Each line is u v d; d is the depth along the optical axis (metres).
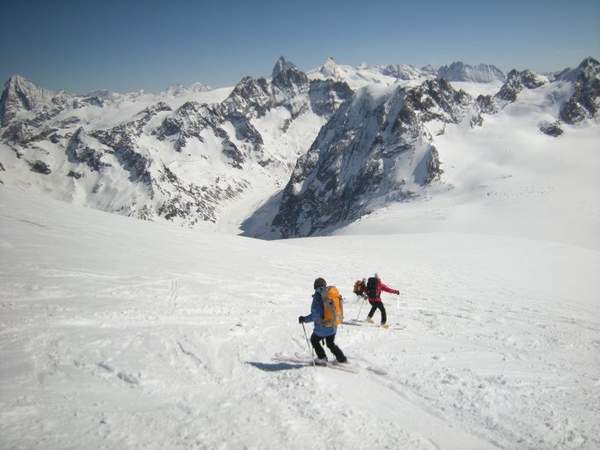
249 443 5.25
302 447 5.25
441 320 13.37
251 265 22.31
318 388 6.76
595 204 130.12
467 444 5.60
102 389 6.46
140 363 7.51
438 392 7.15
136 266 16.70
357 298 17.12
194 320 10.60
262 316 11.83
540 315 15.71
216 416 5.89
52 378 6.62
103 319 9.73
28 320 9.02
